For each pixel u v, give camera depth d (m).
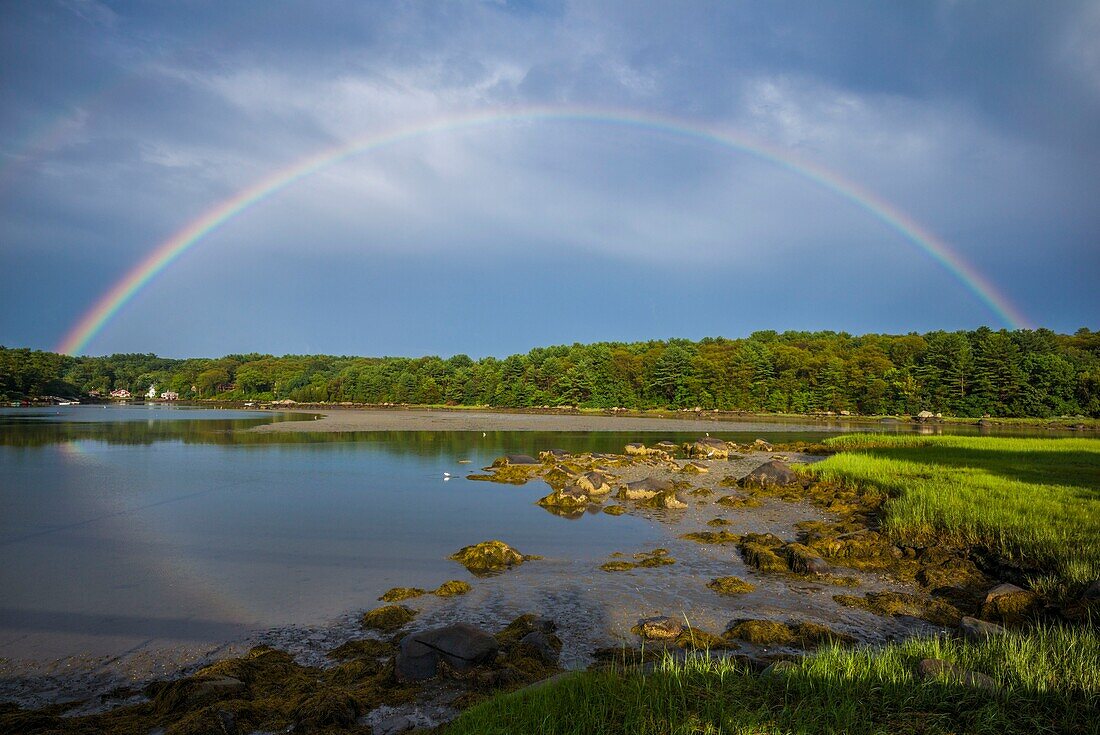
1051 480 28.67
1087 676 9.55
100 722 9.83
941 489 25.89
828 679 9.59
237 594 16.39
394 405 182.50
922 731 8.18
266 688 11.03
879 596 16.17
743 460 48.72
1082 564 15.90
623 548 21.47
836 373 129.50
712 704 8.88
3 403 159.00
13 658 12.60
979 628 12.86
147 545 21.38
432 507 28.27
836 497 29.98
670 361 144.75
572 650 12.73
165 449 52.97
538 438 69.44
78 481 34.94
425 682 11.01
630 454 50.66
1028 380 116.69
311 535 22.88
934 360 124.19
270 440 62.81
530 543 22.06
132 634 13.80
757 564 19.28
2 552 20.41
